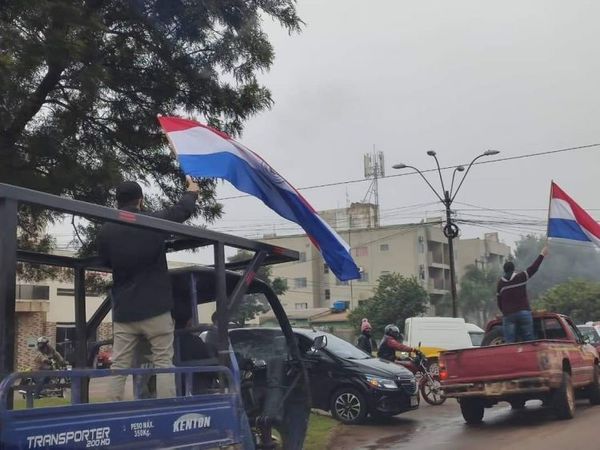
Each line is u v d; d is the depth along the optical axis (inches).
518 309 472.1
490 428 429.7
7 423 119.6
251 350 245.1
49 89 352.8
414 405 471.2
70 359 221.8
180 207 203.0
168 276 191.2
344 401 462.3
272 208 246.1
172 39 413.1
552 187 495.5
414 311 2127.2
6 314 129.7
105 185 360.8
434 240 2792.8
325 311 2532.0
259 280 247.3
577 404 530.0
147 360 193.0
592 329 788.0
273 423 241.6
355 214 2851.9
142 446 145.8
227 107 435.5
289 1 427.8
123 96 422.3
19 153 343.6
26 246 384.5
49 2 316.8
